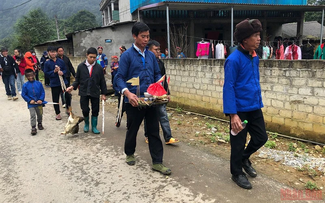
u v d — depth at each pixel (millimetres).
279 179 3350
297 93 4637
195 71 6641
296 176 3434
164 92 3381
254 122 3154
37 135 5430
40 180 3508
